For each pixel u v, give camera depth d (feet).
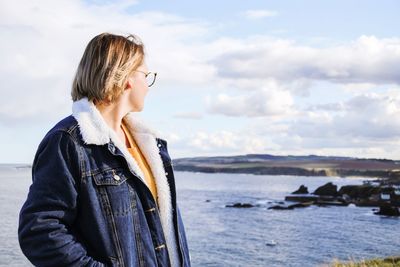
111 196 8.36
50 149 8.28
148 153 9.68
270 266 126.52
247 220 244.22
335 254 148.87
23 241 7.98
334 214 281.13
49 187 8.10
